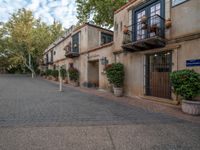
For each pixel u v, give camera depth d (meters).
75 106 8.58
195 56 7.51
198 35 7.34
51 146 4.17
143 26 9.80
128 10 11.69
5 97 11.11
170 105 8.55
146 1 10.27
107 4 20.95
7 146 4.14
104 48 14.60
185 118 6.49
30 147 4.11
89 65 17.61
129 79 11.72
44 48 39.66
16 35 35.91
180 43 8.20
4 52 42.72
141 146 4.20
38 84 21.25
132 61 11.43
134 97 11.25
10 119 6.25
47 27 44.19
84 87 17.78
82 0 23.88
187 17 7.84
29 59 38.59
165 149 4.06
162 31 9.05
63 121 6.09
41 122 5.95
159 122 6.03
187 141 4.48
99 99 10.66
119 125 5.70
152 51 9.80
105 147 4.15
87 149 4.04
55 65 30.42
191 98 7.20
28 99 10.43
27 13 37.78
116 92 11.84
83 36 18.25
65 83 22.88
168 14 8.81
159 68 9.71
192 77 6.90
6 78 34.34
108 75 12.08
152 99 9.73
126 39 11.31
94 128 5.41
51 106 8.52
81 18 24.05
